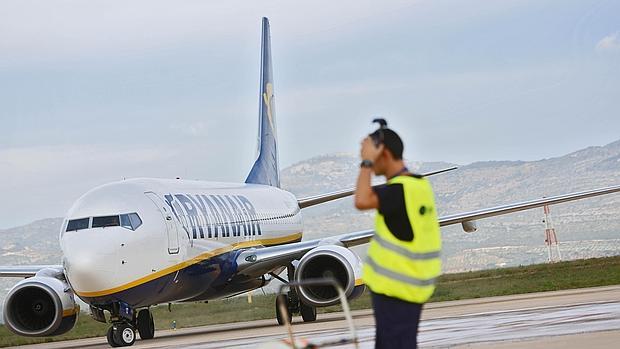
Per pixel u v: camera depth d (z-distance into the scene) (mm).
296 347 16188
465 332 33594
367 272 17172
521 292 74375
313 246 54750
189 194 53312
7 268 53875
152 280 46219
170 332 62688
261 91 76250
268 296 92688
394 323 16891
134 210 46156
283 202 69500
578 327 31312
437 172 60719
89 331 72188
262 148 74688
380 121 17188
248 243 59094
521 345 26922
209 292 54406
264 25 77875
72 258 43750
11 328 48469
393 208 16656
